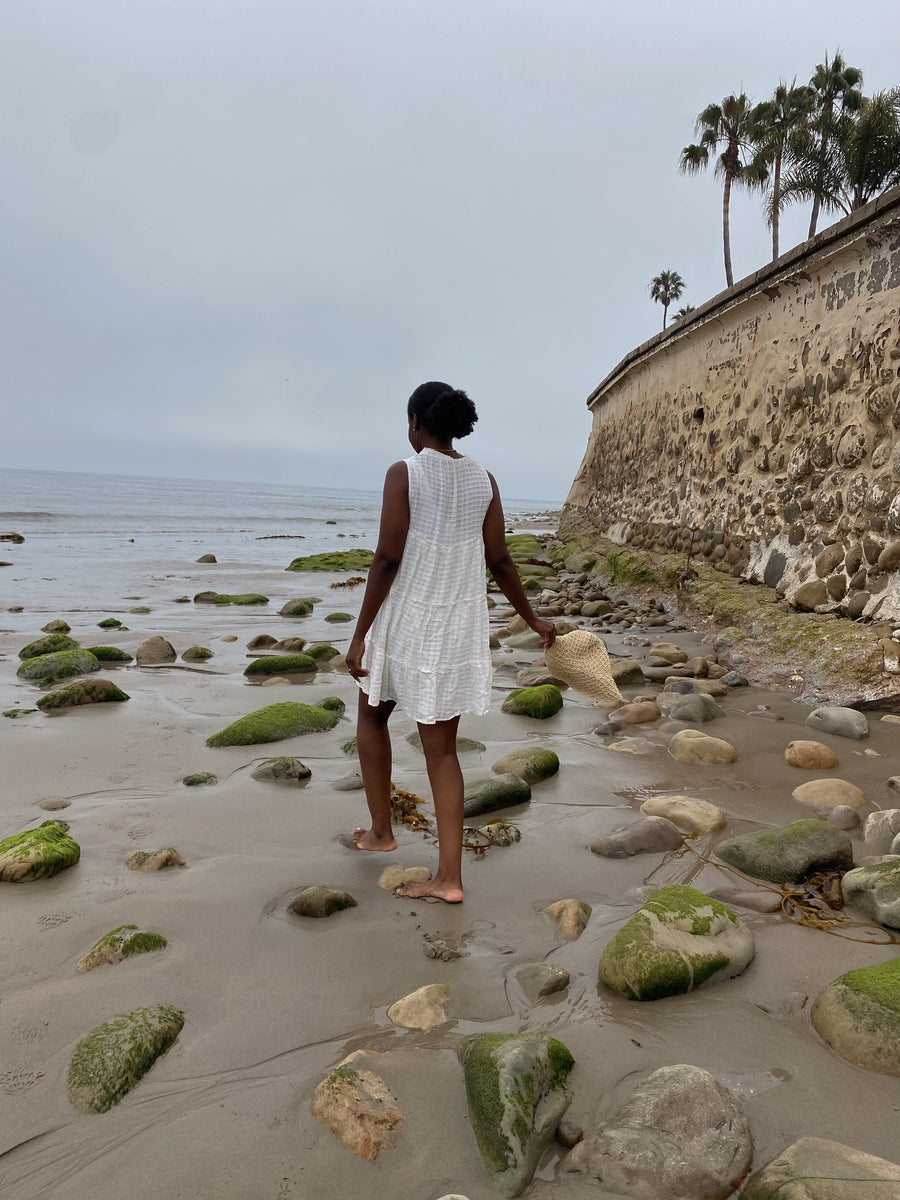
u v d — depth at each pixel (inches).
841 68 1051.9
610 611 355.3
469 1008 75.7
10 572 512.7
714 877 104.7
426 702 97.7
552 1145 59.9
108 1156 57.3
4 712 186.4
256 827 121.3
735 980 81.2
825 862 104.7
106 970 80.9
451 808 99.7
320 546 877.2
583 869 107.7
